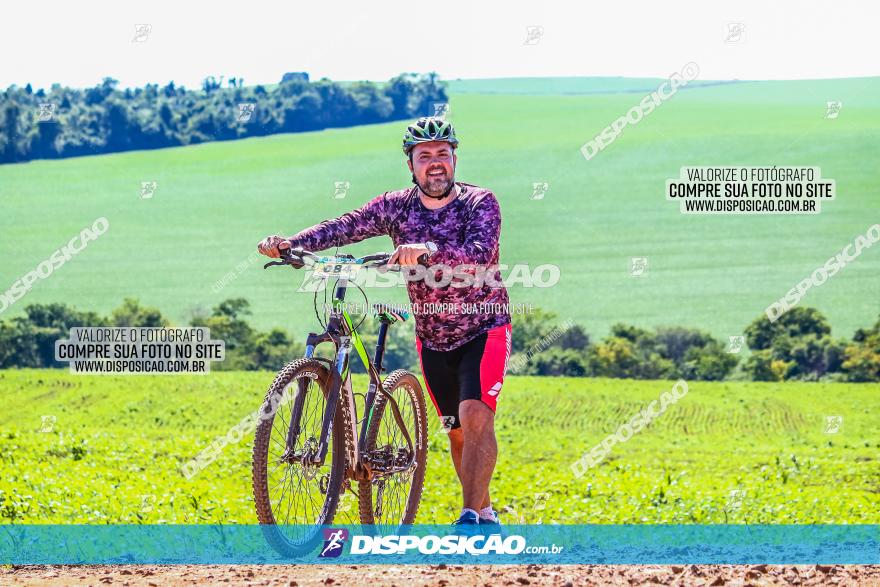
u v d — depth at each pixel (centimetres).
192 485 1939
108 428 3878
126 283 5272
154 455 2820
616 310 6031
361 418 1090
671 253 6125
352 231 1115
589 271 6038
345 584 889
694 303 5991
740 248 6078
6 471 2117
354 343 1079
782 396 5212
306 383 975
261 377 4903
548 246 6025
